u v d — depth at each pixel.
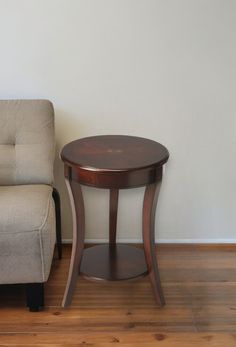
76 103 2.32
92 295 2.11
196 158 2.42
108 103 2.32
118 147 1.98
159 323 1.91
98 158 1.84
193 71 2.27
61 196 2.48
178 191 2.48
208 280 2.23
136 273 2.00
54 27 2.19
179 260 2.41
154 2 2.16
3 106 2.19
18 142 2.18
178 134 2.38
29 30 2.19
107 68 2.26
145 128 2.37
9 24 2.18
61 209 2.50
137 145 2.01
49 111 2.21
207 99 2.32
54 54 2.23
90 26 2.19
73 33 2.20
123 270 2.02
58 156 2.40
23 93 2.30
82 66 2.26
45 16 2.17
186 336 1.83
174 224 2.54
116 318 1.94
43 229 1.83
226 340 1.81
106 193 2.47
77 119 2.35
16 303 2.04
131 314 1.97
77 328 1.88
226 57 2.25
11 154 2.16
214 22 2.19
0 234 1.81
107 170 1.73
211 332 1.86
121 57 2.24
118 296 2.10
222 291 2.13
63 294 2.11
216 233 2.55
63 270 2.30
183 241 2.55
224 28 2.20
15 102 2.21
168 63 2.25
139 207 2.50
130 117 2.35
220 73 2.27
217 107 2.33
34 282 1.91
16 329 1.87
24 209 1.86
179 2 2.16
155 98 2.31
